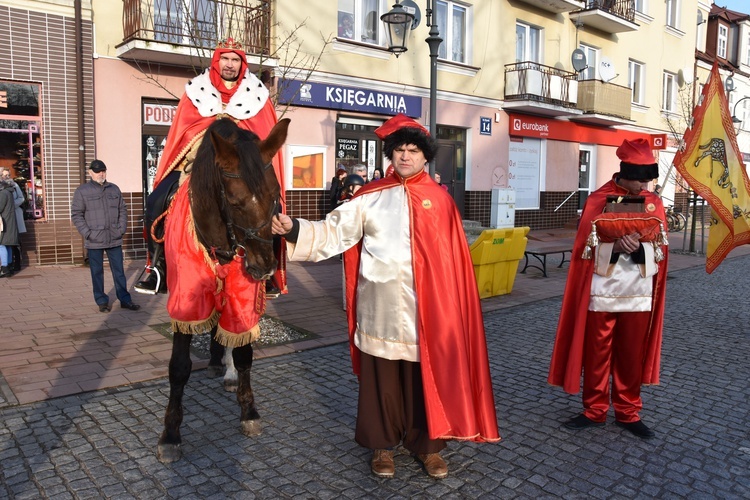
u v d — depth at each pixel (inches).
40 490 127.3
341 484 133.4
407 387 135.2
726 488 134.2
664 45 901.2
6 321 267.9
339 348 238.2
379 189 131.3
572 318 168.6
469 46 619.2
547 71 690.2
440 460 138.9
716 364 227.6
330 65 499.5
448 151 622.5
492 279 349.7
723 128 214.1
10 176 386.9
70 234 414.6
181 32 421.4
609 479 137.6
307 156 496.1
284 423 165.2
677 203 941.2
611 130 812.6
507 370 217.0
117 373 201.3
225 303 141.8
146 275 158.4
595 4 729.6
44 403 175.3
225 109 159.9
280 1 460.1
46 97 398.0
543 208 730.2
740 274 467.8
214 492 128.6
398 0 386.0
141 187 434.3
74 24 400.2
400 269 127.6
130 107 424.8
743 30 1122.7
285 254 149.3
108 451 145.6
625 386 163.9
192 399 180.9
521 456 148.9
